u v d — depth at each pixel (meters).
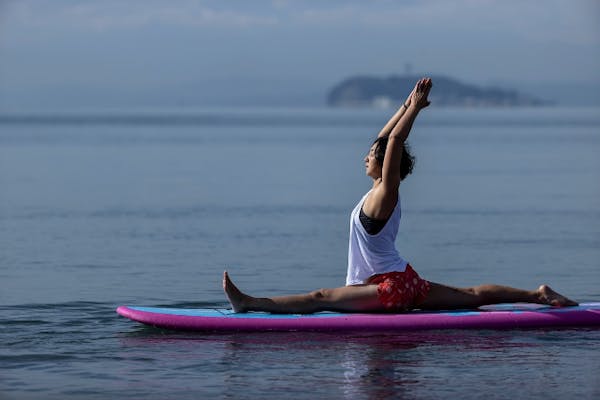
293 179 34.91
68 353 8.62
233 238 18.44
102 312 10.75
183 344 8.95
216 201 26.38
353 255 9.81
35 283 13.05
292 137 88.25
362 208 9.66
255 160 49.00
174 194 28.66
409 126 9.33
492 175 36.94
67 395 7.26
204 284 13.07
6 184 32.59
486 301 9.98
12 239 18.23
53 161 48.16
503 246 17.23
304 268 14.71
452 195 28.39
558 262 15.27
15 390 7.39
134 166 44.00
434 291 9.88
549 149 61.16
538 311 9.86
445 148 63.34
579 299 11.96
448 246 17.27
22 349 8.78
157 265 14.92
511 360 8.33
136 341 9.10
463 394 7.26
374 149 9.77
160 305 11.36
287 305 9.73
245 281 13.48
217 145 69.31
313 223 21.06
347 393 7.29
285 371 7.95
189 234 19.09
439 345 8.88
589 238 18.33
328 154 54.97
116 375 7.84
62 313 10.67
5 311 10.80
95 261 15.34
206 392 7.32
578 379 7.70
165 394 7.28
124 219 21.91
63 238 18.42
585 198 27.05
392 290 9.60
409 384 7.54
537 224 20.81
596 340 9.12
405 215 22.84
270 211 23.69
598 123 153.88
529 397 7.19
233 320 9.48
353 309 9.76
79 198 27.30
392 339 9.12
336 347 8.79
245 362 8.26
